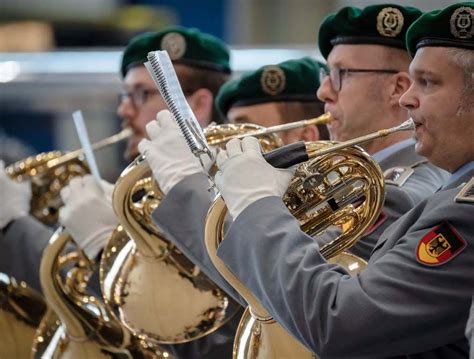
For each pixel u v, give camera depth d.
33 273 7.16
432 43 4.64
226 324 6.04
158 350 6.27
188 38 7.39
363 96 5.76
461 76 4.60
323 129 6.61
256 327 4.86
